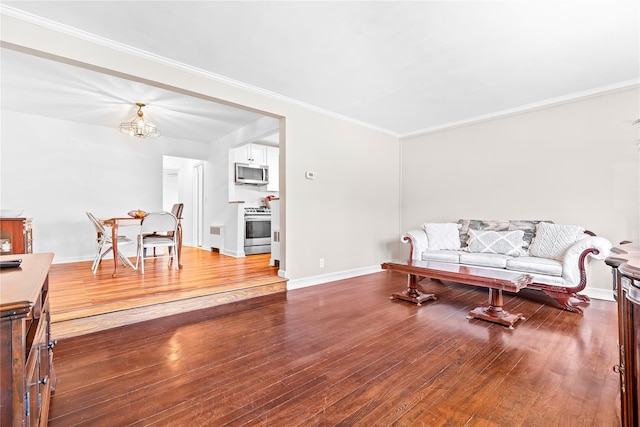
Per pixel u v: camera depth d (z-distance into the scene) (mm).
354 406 1499
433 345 2186
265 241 6000
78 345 2195
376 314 2869
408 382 1710
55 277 3658
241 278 3639
